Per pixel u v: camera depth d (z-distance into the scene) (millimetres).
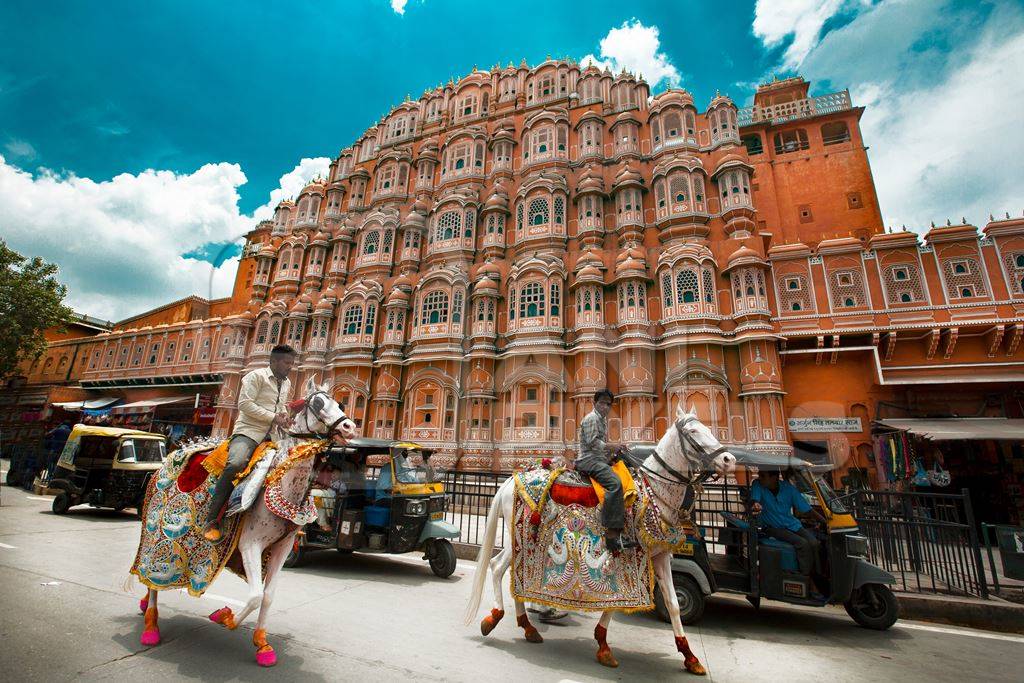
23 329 26125
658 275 14828
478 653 4090
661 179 18188
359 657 3820
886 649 4820
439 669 3674
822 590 5672
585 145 20156
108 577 5750
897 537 7254
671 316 14109
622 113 20250
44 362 33719
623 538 4105
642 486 4410
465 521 10719
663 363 13125
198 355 24703
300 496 3809
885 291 13086
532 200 18516
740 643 4852
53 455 15219
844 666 4242
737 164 17406
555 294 13539
